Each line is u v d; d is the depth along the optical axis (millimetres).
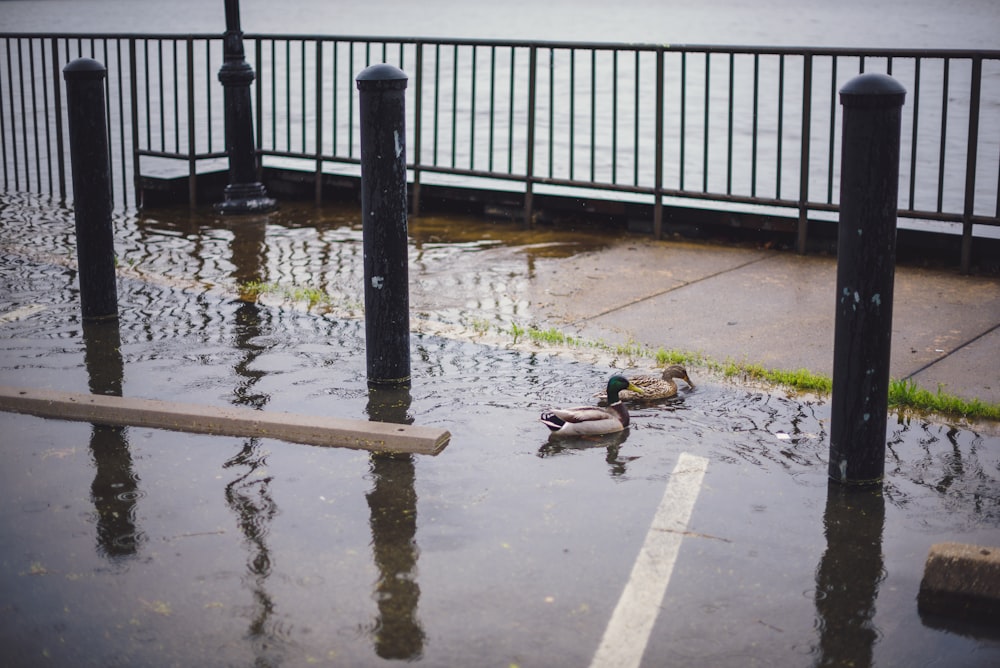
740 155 19922
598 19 71562
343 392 5664
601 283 7676
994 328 6477
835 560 3994
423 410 5422
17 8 76500
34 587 3852
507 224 9703
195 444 5059
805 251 8406
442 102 27156
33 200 10789
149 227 9594
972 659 3418
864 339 4453
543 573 3900
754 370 5887
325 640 3523
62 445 5051
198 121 21062
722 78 33469
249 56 35938
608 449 4980
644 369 5969
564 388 5715
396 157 5523
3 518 4355
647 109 26203
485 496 4504
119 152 17422
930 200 15195
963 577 3635
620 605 3699
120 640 3535
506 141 20859
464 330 6664
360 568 3947
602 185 9203
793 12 80562
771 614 3654
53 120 19422
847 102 4371
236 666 3396
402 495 4520
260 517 4340
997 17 61969
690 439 5082
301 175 10773
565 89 30812
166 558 4035
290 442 5074
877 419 4512
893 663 3400
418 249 8773
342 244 8883
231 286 7629
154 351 6293
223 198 10844
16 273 7930
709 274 7852
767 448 4969
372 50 39031
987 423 5141
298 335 6578
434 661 3408
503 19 71000
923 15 68750
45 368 6012
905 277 7672
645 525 4254
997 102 25141
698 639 3512
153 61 32969
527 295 7410
